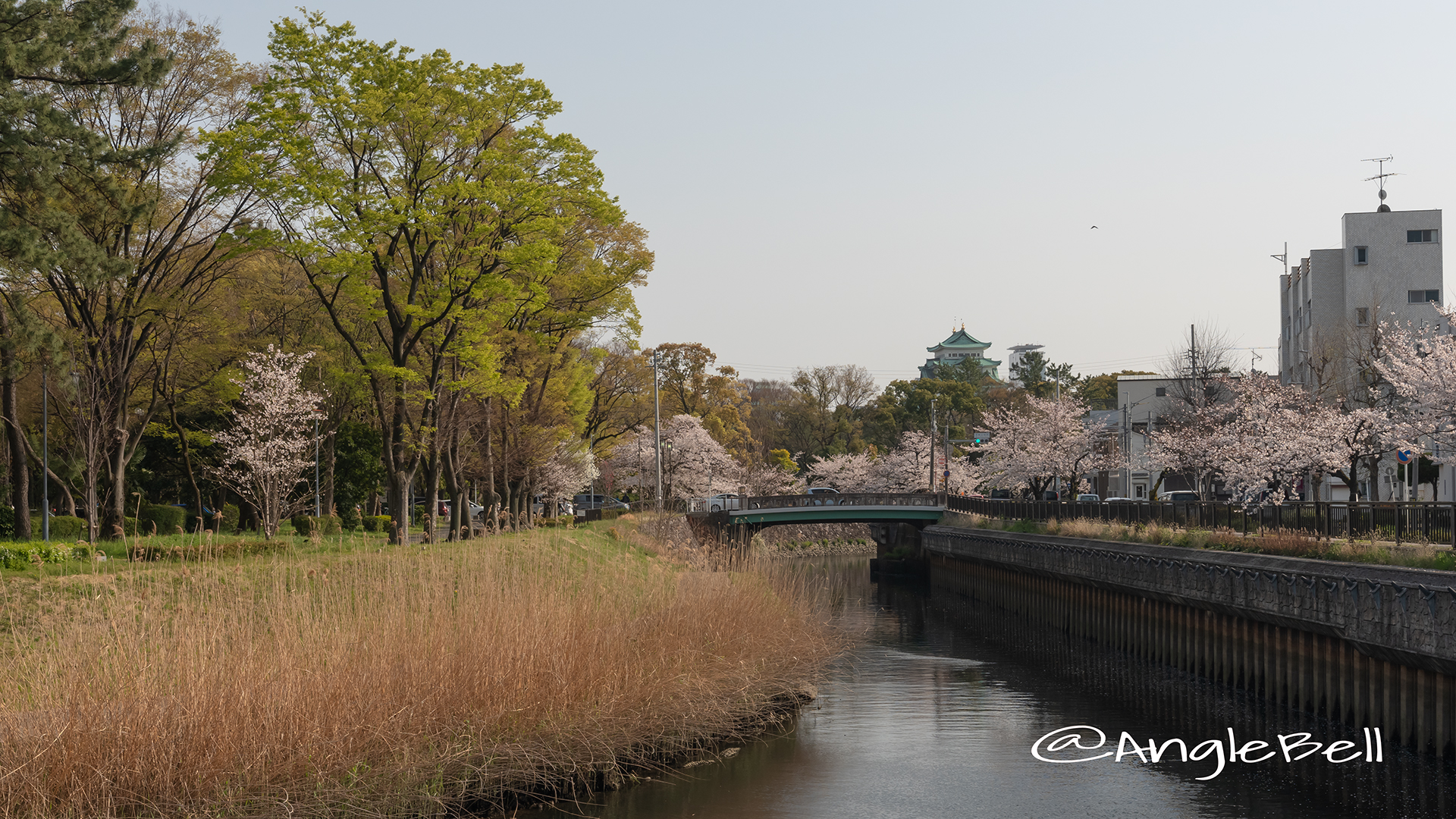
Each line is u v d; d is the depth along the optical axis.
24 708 11.11
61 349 23.30
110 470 29.16
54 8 21.77
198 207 29.23
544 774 13.70
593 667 14.74
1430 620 16.89
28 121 21.62
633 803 14.70
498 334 31.03
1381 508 23.45
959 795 16.53
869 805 15.67
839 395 104.19
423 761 12.20
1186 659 28.42
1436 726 17.39
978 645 36.06
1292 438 32.50
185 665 11.69
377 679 12.65
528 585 17.17
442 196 26.88
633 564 27.33
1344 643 20.38
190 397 36.62
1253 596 23.64
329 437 43.38
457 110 27.19
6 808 9.62
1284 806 16.44
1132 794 17.02
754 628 19.06
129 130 28.58
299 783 11.15
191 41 29.22
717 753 17.00
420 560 17.30
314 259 28.08
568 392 41.44
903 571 63.03
